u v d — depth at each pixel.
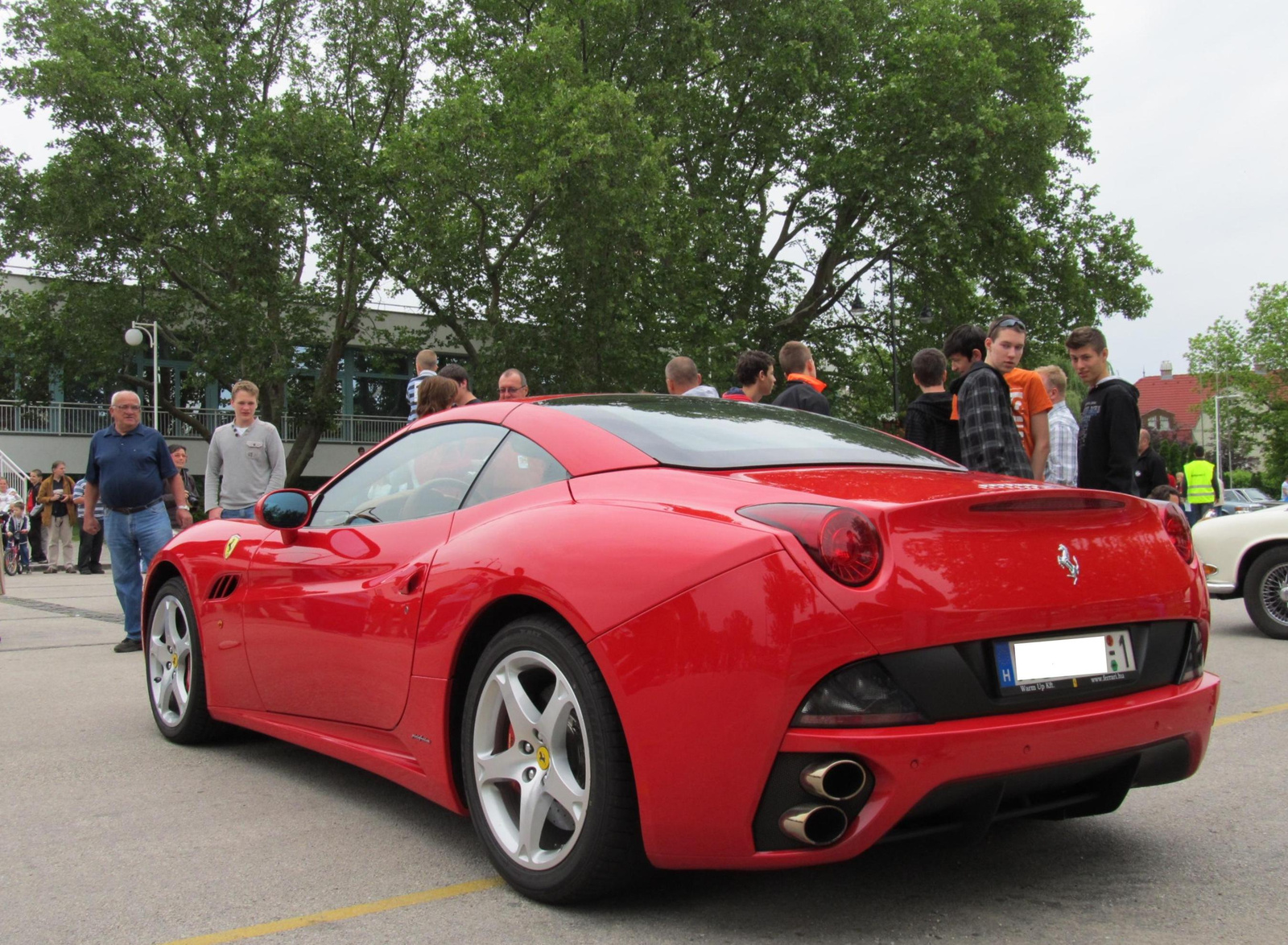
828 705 2.20
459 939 2.43
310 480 37.09
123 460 7.11
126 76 26.89
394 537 3.35
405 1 28.81
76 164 25.41
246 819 3.39
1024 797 2.51
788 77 26.92
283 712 3.79
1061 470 6.56
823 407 6.12
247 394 7.76
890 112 26.72
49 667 6.48
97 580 14.93
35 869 2.93
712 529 2.40
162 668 4.63
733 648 2.25
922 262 28.19
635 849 2.47
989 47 26.14
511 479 3.10
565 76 24.27
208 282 29.08
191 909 2.63
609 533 2.57
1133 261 31.03
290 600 3.67
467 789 2.88
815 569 2.23
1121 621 2.56
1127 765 2.54
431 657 2.98
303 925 2.52
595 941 2.40
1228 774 3.86
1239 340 58.78
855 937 2.40
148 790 3.76
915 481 2.74
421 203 24.03
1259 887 2.72
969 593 2.30
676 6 25.59
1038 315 30.73
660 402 3.42
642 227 23.30
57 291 27.66
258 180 24.44
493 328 26.20
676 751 2.31
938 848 3.05
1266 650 7.09
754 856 2.27
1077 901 2.62
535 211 24.02
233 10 30.16
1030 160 27.09
